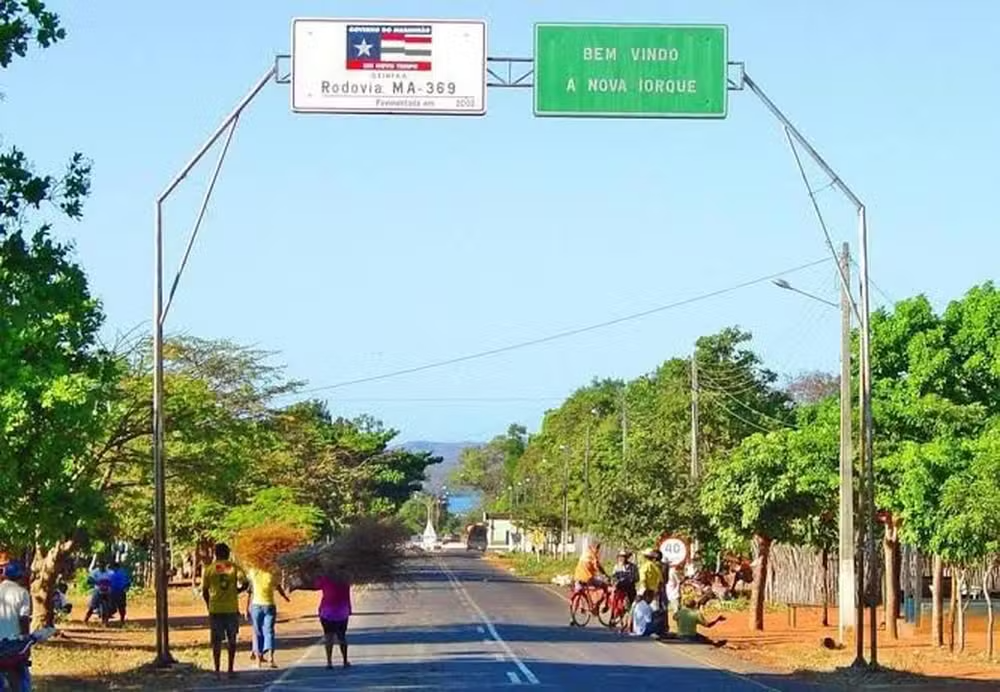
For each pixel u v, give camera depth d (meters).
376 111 21.14
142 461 35.47
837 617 43.62
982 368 40.31
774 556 51.28
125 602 42.81
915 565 38.09
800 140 26.09
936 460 29.47
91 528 26.83
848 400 32.00
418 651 30.70
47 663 27.56
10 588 17.20
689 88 21.14
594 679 24.98
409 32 21.03
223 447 37.16
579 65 21.03
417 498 182.75
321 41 21.05
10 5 15.80
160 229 26.75
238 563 27.19
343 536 26.36
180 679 24.48
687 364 72.19
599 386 123.88
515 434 191.00
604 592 40.03
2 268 16.42
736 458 38.16
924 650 31.25
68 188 16.62
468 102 21.00
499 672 25.86
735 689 23.70
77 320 19.17
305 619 45.78
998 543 27.61
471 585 68.94
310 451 60.16
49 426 21.56
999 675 26.38
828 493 36.88
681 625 34.75
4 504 21.41
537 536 116.88
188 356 46.00
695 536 46.47
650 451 55.94
